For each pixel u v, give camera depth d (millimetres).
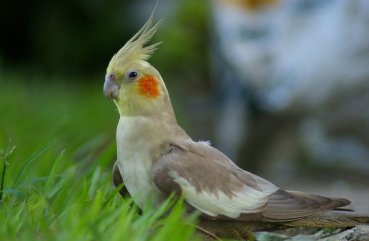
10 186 7664
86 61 26750
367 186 15109
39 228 6520
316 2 15664
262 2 16312
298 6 15898
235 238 7258
